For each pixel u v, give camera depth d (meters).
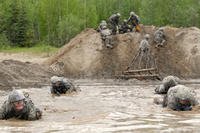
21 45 145.38
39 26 162.38
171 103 37.22
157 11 145.75
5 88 57.62
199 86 62.19
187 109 36.66
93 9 165.25
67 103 42.31
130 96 48.53
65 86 50.62
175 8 145.38
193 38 82.06
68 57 79.62
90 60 78.56
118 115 34.47
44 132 27.33
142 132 26.98
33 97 47.31
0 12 151.75
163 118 32.75
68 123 30.78
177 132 26.86
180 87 37.81
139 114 34.91
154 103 41.94
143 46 75.12
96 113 35.69
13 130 28.27
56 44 153.62
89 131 27.45
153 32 82.31
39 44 152.38
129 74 73.31
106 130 27.78
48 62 81.50
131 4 168.25
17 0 155.00
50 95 49.34
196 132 26.84
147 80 70.62
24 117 32.53
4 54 118.06
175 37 82.12
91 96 48.53
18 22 146.25
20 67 70.88
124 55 77.88
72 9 164.12
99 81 70.56
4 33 146.50
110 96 48.69
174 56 78.44
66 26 143.00
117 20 82.88
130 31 83.25
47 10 162.62
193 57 78.75
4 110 32.72
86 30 85.56
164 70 76.06
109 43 79.69
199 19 147.25
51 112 36.38
